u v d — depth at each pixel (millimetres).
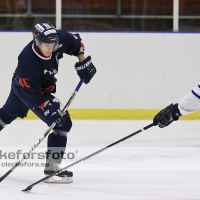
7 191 12281
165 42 24844
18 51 24719
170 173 14180
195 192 12109
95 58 24812
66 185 12859
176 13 25594
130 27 25844
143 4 25812
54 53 12836
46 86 13086
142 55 24859
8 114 14109
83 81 13586
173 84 24969
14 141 19047
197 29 25859
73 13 25797
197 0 25734
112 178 13586
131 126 22828
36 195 11883
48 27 12141
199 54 24906
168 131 21578
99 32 24734
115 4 25797
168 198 11555
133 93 24906
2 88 24719
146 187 12617
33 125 22969
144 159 16094
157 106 24984
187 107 11000
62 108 13242
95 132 21141
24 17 25641
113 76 24812
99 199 11477
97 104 24844
